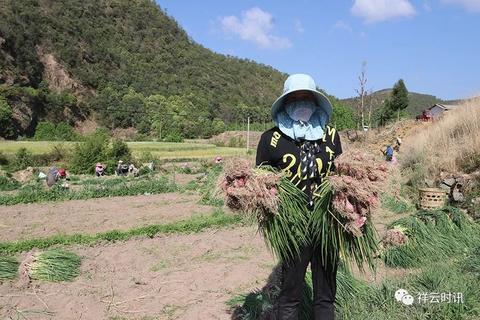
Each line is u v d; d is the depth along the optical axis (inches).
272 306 208.5
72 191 736.3
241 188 138.9
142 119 3745.1
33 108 3329.2
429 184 526.0
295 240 148.2
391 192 155.9
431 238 299.4
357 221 139.3
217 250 346.9
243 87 5383.9
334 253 151.3
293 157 148.2
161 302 243.4
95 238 369.1
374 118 2247.8
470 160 528.7
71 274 285.0
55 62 3880.4
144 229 390.6
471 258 261.0
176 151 2133.4
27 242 355.6
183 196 683.4
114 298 250.7
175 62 5137.8
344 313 193.9
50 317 228.7
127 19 5374.0
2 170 1326.3
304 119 147.4
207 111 4178.2
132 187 745.0
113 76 4291.3
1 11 3686.0
